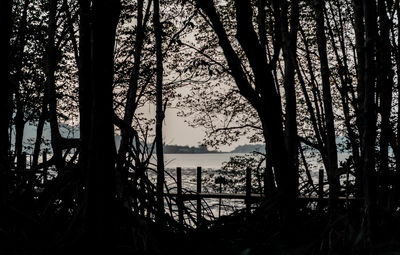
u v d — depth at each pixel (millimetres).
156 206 4902
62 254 3535
